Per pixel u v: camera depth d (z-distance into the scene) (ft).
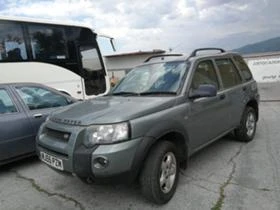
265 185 12.79
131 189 13.12
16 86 17.35
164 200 11.55
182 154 13.11
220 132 16.17
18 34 26.76
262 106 35.24
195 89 13.92
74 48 31.27
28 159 18.45
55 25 29.66
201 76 14.89
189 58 15.33
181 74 14.11
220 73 16.79
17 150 16.28
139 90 14.42
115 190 13.11
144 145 10.68
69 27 30.94
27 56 27.25
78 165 10.32
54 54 29.37
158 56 17.58
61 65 29.96
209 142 15.17
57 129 11.39
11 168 16.92
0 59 25.55
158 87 13.98
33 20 27.86
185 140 12.89
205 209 11.09
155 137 11.08
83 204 12.03
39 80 28.09
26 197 12.97
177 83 13.70
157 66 15.60
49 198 12.76
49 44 29.04
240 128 18.81
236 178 13.70
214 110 15.19
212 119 15.06
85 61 32.50
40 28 28.43
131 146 10.34
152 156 11.14
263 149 17.85
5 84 17.08
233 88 17.51
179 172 13.39
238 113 18.08
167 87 13.71
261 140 19.90
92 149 10.17
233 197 11.85
